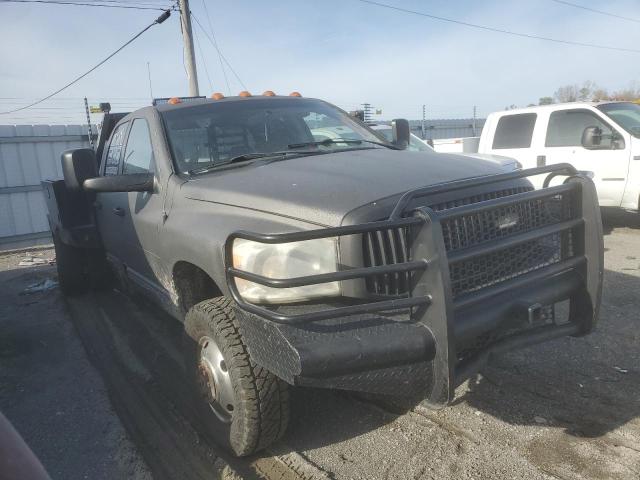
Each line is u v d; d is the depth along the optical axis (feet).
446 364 7.50
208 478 9.57
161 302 13.23
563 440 9.69
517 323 8.71
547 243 9.66
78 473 10.03
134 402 12.56
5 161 46.78
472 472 9.04
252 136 13.01
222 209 9.98
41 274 27.68
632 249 23.11
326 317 7.38
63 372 14.65
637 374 11.88
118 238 15.25
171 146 12.30
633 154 25.71
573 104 28.17
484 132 32.14
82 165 13.14
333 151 12.16
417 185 9.02
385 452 9.78
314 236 7.47
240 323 8.32
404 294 8.22
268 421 9.12
